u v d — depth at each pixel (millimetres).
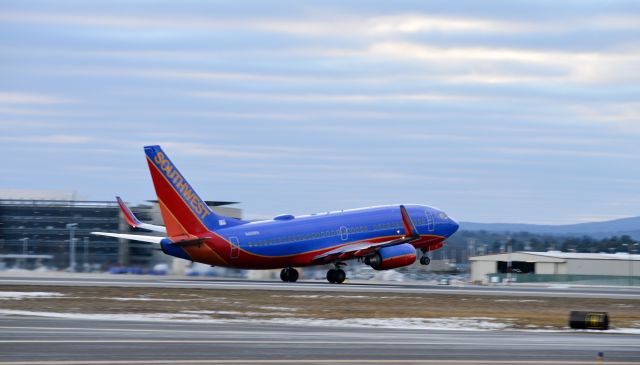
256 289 193500
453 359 90688
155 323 119938
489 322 136375
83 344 95125
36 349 91000
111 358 86312
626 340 114062
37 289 179125
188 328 113938
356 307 157625
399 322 132750
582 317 130625
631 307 179250
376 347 98438
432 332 119062
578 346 104312
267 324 124375
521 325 133500
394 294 191000
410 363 87438
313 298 173750
